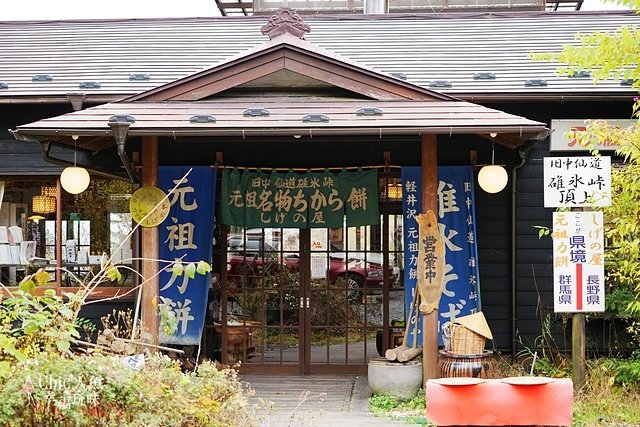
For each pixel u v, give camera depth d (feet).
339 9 48.85
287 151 33.40
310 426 23.41
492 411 20.51
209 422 18.02
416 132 24.16
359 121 24.54
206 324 33.04
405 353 27.48
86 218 33.32
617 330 32.09
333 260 33.12
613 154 32.40
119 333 29.01
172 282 30.83
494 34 39.32
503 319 33.19
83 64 36.55
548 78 33.06
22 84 33.65
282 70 26.30
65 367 16.21
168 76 34.91
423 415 24.99
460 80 33.17
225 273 33.19
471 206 30.71
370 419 24.63
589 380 26.76
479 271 33.32
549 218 33.19
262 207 31.45
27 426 15.33
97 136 25.44
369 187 31.09
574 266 24.56
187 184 31.24
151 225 26.32
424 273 26.91
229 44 39.09
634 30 25.85
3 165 33.30
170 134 24.26
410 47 37.96
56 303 19.29
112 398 15.99
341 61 26.17
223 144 33.42
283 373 32.83
